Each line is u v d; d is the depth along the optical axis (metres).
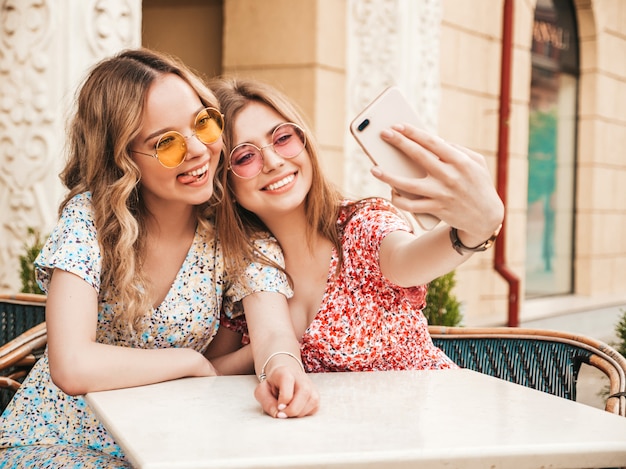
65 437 1.79
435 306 3.77
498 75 7.36
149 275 1.82
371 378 1.66
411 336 1.91
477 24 7.05
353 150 5.60
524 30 7.72
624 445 1.20
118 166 1.70
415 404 1.43
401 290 1.87
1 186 3.73
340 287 1.89
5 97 3.68
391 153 1.40
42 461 1.63
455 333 2.19
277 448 1.17
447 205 1.33
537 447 1.18
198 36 5.78
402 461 1.15
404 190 1.33
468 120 7.02
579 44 9.13
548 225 8.88
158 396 1.51
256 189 1.81
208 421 1.33
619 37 9.45
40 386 1.84
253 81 1.87
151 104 1.65
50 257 1.66
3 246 3.73
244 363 1.88
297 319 1.92
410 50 5.52
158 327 1.83
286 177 1.81
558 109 8.91
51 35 3.59
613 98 9.46
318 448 1.17
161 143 1.62
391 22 5.49
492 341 2.15
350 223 1.91
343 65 5.59
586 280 9.23
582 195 9.23
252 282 1.83
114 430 1.28
